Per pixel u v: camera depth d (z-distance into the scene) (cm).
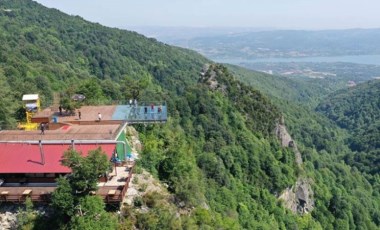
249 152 9600
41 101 6869
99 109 5378
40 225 3472
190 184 4494
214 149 8919
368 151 19225
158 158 4688
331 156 17675
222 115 10312
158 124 5472
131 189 3850
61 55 18788
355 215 11038
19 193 3606
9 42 15750
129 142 4772
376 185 15688
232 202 7131
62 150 3962
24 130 4638
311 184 11169
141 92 7425
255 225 7231
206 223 4241
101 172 3434
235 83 12138
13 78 9625
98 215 3344
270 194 9050
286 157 10694
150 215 3641
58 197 3250
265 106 12350
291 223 8825
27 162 3834
